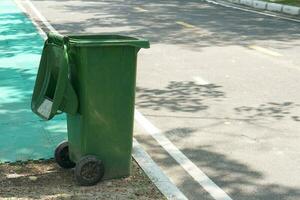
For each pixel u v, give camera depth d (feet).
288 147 19.34
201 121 21.74
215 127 21.13
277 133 20.57
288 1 63.52
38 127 20.68
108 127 16.16
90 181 16.20
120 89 16.01
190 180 17.02
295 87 26.04
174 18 50.75
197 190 16.43
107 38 16.39
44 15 51.88
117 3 65.26
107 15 52.60
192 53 33.81
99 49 15.58
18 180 16.58
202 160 18.34
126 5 62.95
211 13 55.62
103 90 15.87
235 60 31.78
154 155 18.69
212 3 67.15
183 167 17.83
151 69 29.43
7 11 54.19
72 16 51.52
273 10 59.16
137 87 26.14
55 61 16.11
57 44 15.99
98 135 16.11
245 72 28.76
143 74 28.35
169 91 25.50
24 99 23.86
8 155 18.24
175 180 17.01
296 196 16.19
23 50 33.73
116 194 15.78
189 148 19.26
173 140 19.93
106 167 16.44
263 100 24.20
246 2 65.62
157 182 16.55
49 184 16.37
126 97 16.11
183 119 21.97
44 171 17.19
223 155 18.72
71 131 16.65
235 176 17.29
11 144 19.12
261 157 18.57
